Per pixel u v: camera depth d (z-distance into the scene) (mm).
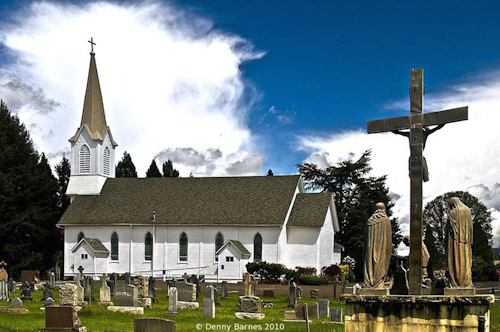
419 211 17812
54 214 87312
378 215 18125
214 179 81750
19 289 57781
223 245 72250
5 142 85000
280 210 73875
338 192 100125
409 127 18234
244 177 80750
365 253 18219
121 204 81125
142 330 24000
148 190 82625
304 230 74062
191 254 76000
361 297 17359
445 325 16438
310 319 32812
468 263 17062
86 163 84438
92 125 84938
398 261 19734
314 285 67125
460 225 17094
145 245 77938
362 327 17359
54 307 26641
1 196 80500
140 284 42688
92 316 34344
